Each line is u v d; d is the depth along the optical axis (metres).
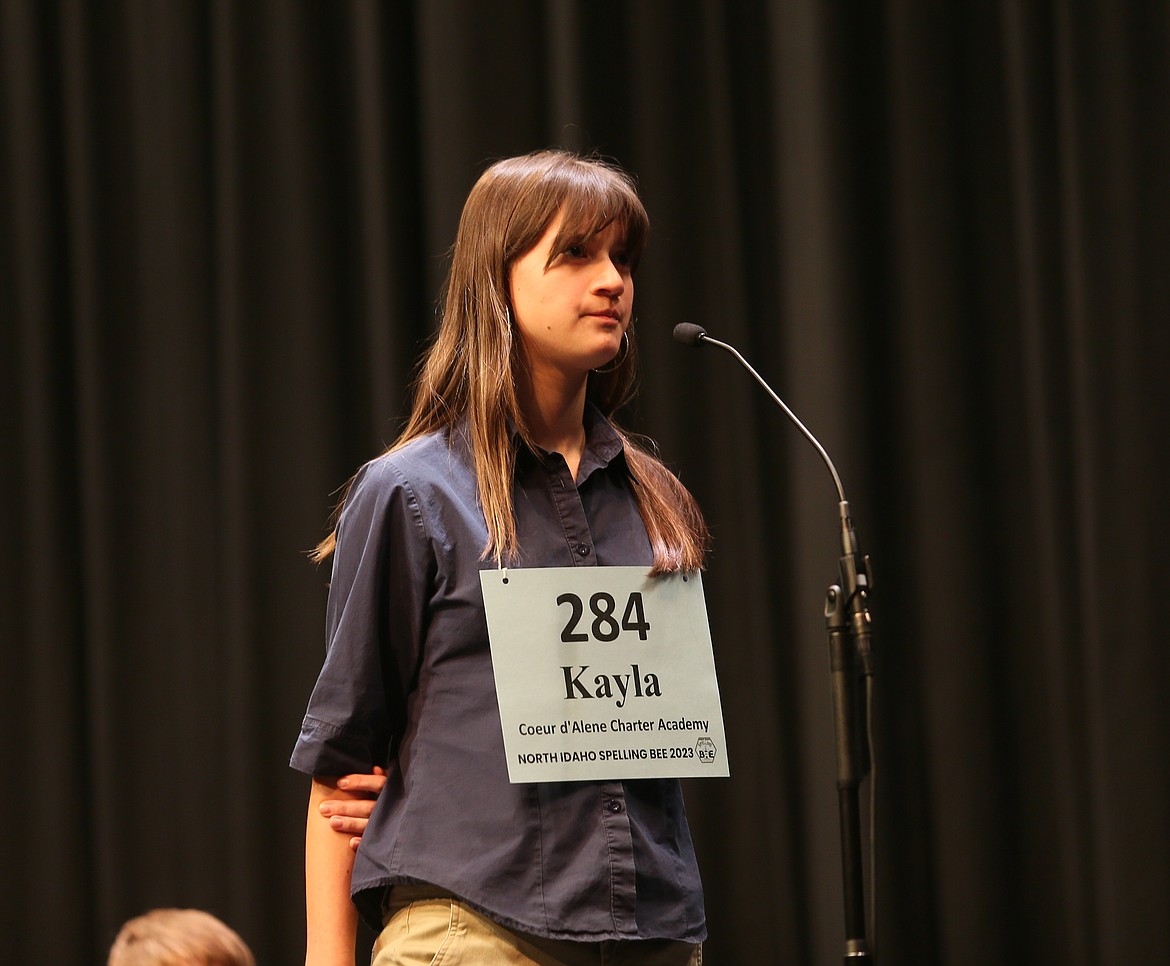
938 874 8.32
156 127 9.34
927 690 8.45
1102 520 8.23
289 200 9.15
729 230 8.84
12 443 9.37
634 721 3.74
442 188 8.81
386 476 3.85
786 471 8.62
